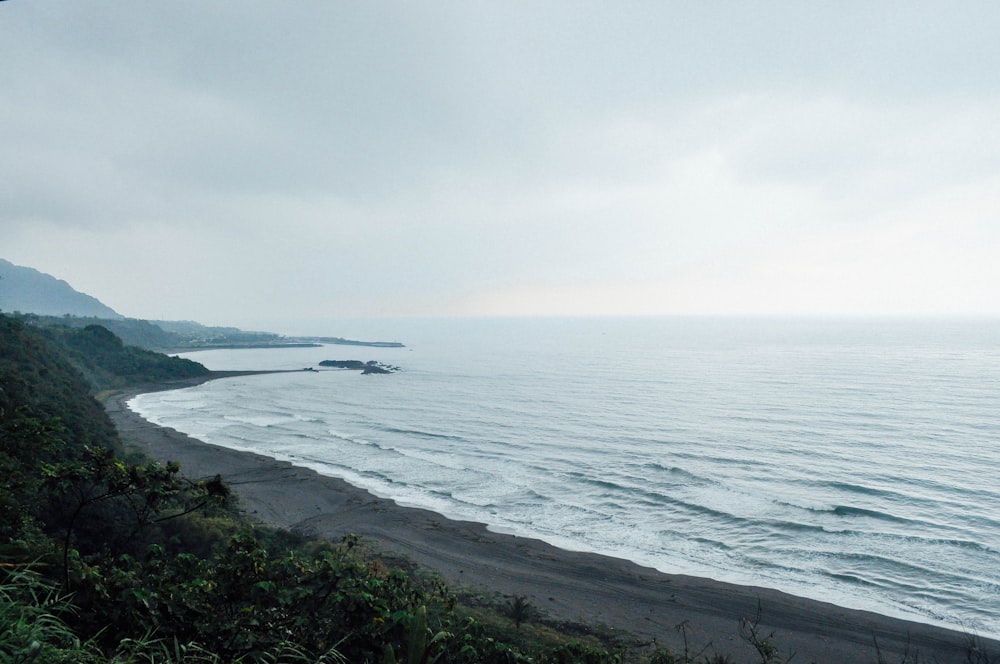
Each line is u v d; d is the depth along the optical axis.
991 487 51.47
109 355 135.88
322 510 44.88
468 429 81.62
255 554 6.32
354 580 6.37
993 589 33.00
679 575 34.50
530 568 35.28
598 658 10.20
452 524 42.50
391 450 68.19
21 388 24.56
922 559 37.03
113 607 5.01
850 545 39.31
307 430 80.50
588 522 44.16
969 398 103.19
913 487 51.75
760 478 55.19
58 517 16.19
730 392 117.44
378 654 5.72
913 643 27.22
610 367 177.62
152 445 65.25
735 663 25.02
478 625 7.60
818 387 121.94
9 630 3.93
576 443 71.88
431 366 189.50
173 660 4.74
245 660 5.18
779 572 35.53
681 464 60.66
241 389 129.12
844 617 29.58
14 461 6.30
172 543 22.14
